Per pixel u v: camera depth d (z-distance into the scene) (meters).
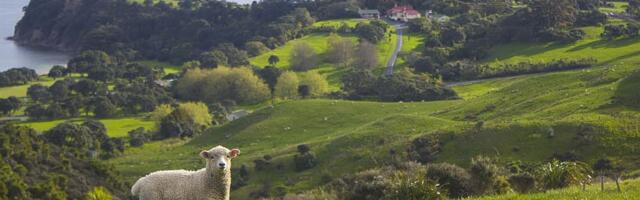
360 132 80.31
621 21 160.38
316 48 177.75
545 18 155.50
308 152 75.56
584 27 155.50
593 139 59.66
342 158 73.56
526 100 86.12
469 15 185.62
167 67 191.25
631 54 130.50
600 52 135.50
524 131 64.75
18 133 74.62
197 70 154.12
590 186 26.69
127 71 171.12
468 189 34.88
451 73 137.50
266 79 153.50
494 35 157.50
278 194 67.44
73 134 99.50
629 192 20.16
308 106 107.44
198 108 124.50
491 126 67.81
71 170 70.81
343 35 188.50
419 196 28.89
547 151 60.16
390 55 163.38
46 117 128.75
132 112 136.00
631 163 54.47
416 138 70.38
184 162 89.12
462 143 66.19
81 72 175.62
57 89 145.62
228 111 138.50
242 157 86.56
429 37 171.50
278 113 106.25
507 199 20.52
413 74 135.50
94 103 132.62
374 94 128.25
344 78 146.12
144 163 91.12
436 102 106.12
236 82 147.62
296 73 157.25
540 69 131.50
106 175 73.56
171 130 114.88
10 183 53.53
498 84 126.69
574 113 69.62
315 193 46.38
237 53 180.50
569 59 133.25
